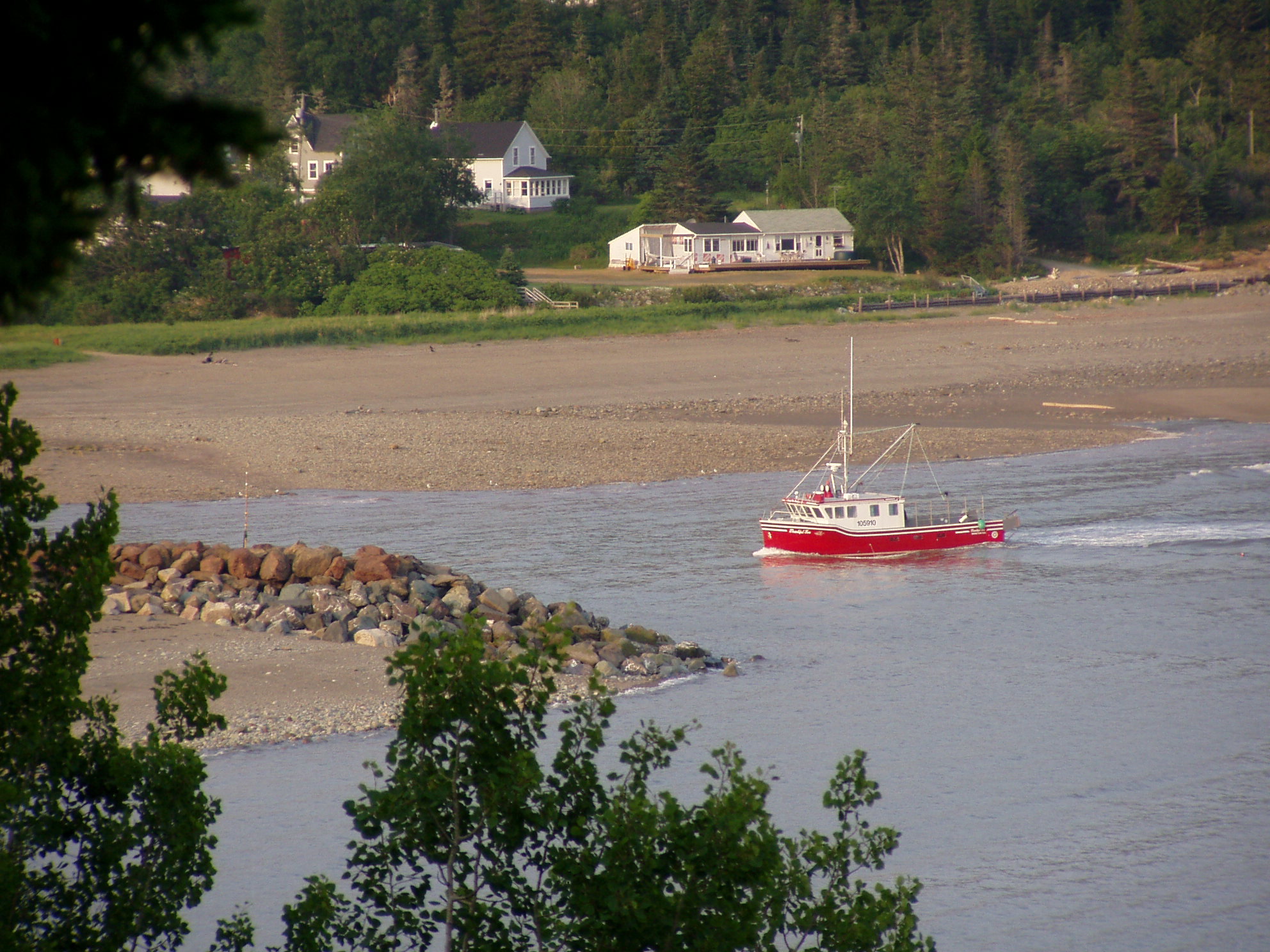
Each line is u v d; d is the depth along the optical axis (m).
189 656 116.56
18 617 40.59
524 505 198.25
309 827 81.69
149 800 43.25
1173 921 70.94
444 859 41.12
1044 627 129.50
